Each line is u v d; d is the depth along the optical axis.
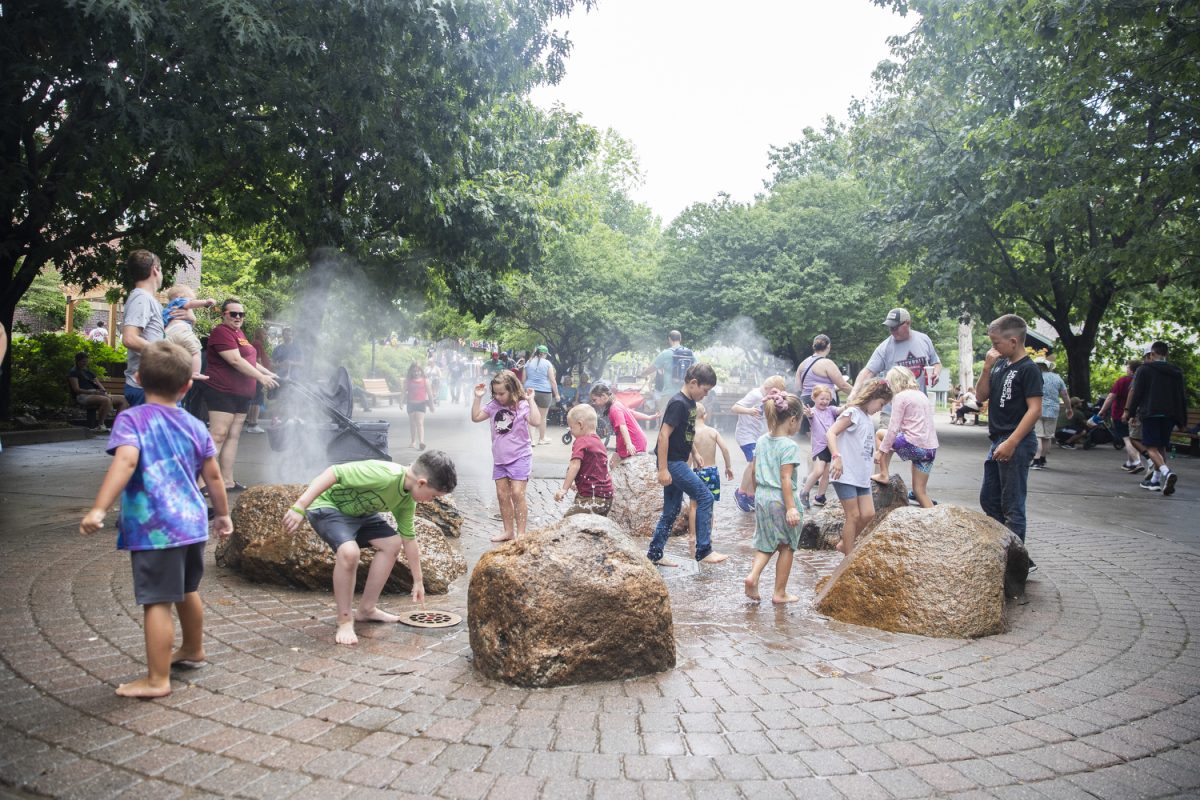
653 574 4.07
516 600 3.77
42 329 34.59
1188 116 14.34
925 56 22.00
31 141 12.30
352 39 11.38
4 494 8.45
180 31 10.01
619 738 3.20
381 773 2.87
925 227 21.81
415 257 18.61
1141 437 11.82
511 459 7.05
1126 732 3.36
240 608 4.86
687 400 6.48
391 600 5.22
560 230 21.08
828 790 2.82
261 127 13.34
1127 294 23.52
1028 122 16.55
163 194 13.42
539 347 17.47
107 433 15.92
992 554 4.94
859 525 6.69
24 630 4.25
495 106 18.39
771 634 4.68
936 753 3.12
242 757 2.96
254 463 11.50
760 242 28.36
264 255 22.61
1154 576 6.28
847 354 30.38
